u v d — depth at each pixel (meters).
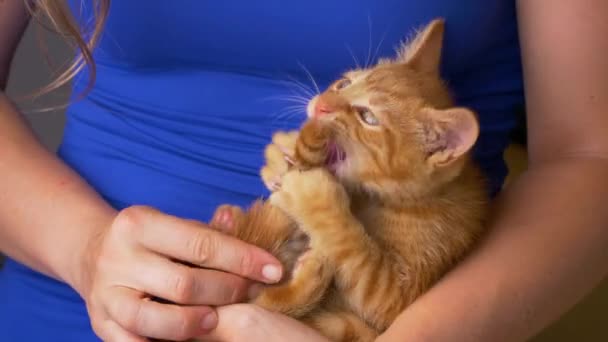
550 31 0.68
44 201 0.68
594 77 0.68
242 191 0.69
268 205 0.63
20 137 0.72
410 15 0.68
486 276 0.62
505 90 0.73
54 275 0.68
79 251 0.65
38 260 0.67
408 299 0.62
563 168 0.68
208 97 0.69
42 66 0.99
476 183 0.67
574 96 0.68
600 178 0.67
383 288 0.62
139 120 0.71
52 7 0.67
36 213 0.67
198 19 0.67
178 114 0.70
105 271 0.61
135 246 0.60
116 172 0.71
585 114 0.68
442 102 0.66
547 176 0.68
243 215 0.63
